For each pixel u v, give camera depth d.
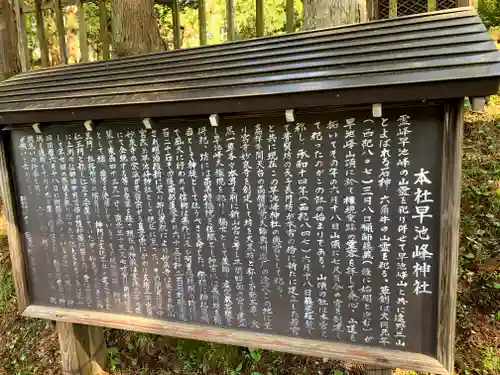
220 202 2.30
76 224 2.69
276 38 2.42
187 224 2.40
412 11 3.47
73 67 2.93
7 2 5.05
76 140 2.58
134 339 3.57
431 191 1.89
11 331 4.05
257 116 2.13
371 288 2.06
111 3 3.79
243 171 2.22
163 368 3.36
